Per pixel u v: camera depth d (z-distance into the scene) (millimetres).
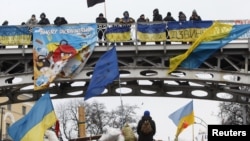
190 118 24016
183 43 34062
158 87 37438
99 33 34000
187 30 33625
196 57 34031
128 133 16094
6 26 33594
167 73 34094
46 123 18656
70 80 34125
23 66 36375
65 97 38375
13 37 33656
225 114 63188
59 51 33844
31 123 18547
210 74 34188
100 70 23031
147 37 33594
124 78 33906
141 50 33875
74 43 33844
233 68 36500
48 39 33875
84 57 33938
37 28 33875
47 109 18672
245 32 33719
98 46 34062
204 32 33625
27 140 18484
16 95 37500
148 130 15422
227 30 33688
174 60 33906
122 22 33719
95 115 76750
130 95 38750
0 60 34219
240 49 33938
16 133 18609
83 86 37438
